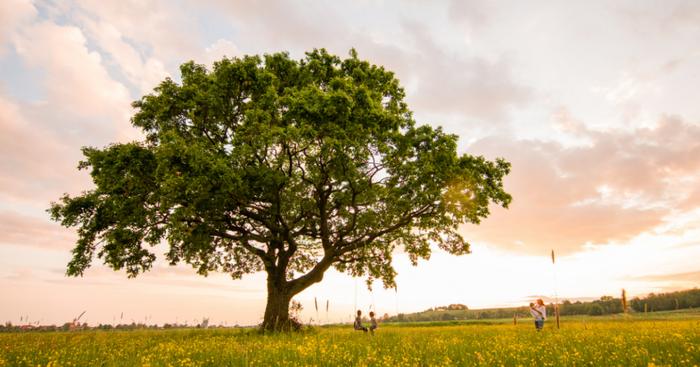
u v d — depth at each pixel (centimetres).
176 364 739
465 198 1941
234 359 753
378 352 877
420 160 1923
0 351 932
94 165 1728
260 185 1800
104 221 1839
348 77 2050
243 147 1656
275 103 1739
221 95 1889
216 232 1978
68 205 1777
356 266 2375
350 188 2106
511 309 12344
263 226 2269
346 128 1705
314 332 1731
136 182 1700
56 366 718
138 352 938
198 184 1540
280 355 816
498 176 2081
